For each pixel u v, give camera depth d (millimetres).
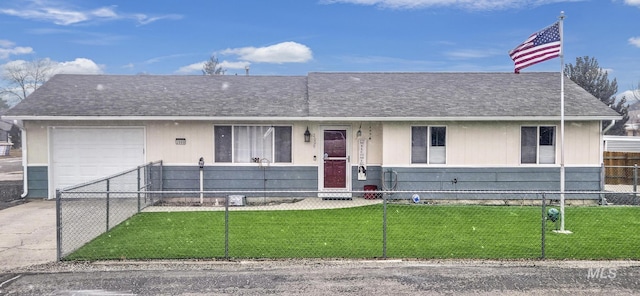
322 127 15008
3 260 8031
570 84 16672
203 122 14789
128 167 14781
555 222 10430
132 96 15852
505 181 14570
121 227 10570
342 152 15086
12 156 48156
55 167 14797
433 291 6512
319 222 11156
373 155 15039
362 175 14969
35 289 6598
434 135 14641
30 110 14445
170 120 14617
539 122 14539
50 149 14727
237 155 14922
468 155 14578
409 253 8344
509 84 16750
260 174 14891
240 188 14875
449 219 11523
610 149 25297
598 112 14242
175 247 8766
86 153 14773
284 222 11164
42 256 8266
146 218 11641
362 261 7879
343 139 15078
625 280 6926
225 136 14875
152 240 9328
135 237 9594
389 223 11031
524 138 14641
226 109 14852
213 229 10359
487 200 14617
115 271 7379
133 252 8430
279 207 13414
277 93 16422
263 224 10922
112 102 15250
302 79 18250
